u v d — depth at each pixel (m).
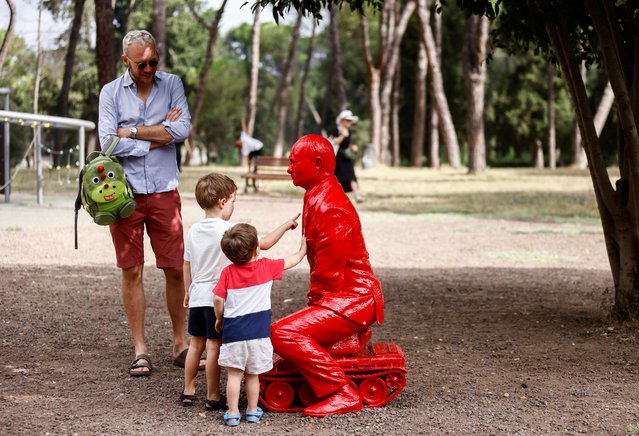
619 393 5.45
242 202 21.27
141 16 51.97
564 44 7.37
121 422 4.81
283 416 5.03
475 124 38.25
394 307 8.55
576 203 22.16
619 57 7.43
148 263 11.30
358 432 4.66
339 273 5.15
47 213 17.17
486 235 15.38
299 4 7.59
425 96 55.00
